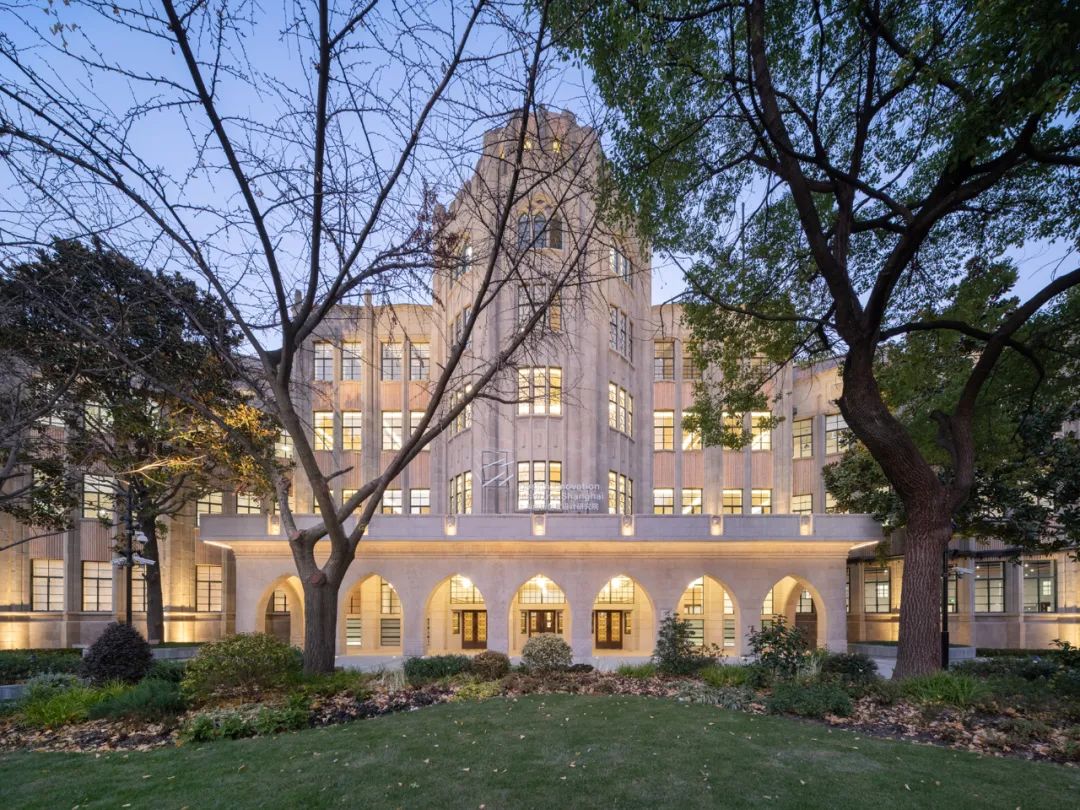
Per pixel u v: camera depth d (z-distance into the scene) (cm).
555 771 747
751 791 687
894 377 1633
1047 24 809
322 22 895
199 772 769
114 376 1998
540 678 1445
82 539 2989
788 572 2673
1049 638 3009
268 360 1268
